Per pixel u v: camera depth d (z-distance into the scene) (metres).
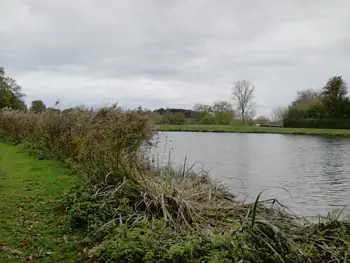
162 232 3.65
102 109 10.03
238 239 3.31
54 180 7.08
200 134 36.62
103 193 5.11
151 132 11.42
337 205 7.18
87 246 3.69
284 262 3.29
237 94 56.00
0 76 30.33
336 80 48.38
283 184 9.42
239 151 18.86
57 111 11.30
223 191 7.28
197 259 3.00
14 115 15.83
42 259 3.29
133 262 3.01
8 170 8.40
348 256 3.67
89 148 7.07
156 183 5.64
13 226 4.15
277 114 55.81
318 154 17.59
